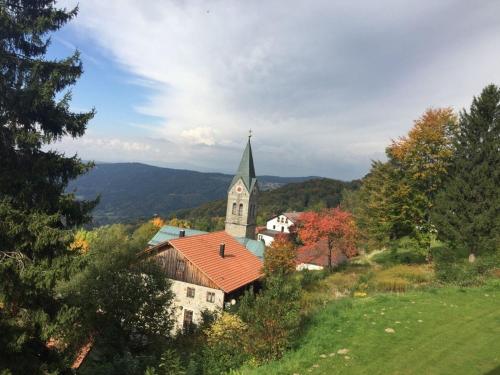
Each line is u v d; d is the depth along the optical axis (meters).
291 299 13.81
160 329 20.23
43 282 10.71
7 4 11.16
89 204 12.88
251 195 55.38
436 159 30.59
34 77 11.34
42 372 11.55
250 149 55.59
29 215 10.83
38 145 11.68
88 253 13.57
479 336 13.71
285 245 36.53
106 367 14.27
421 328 14.57
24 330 10.99
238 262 34.91
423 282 24.70
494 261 24.16
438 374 11.09
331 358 12.41
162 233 52.34
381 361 12.02
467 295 18.86
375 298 18.94
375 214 35.53
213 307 29.41
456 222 27.67
